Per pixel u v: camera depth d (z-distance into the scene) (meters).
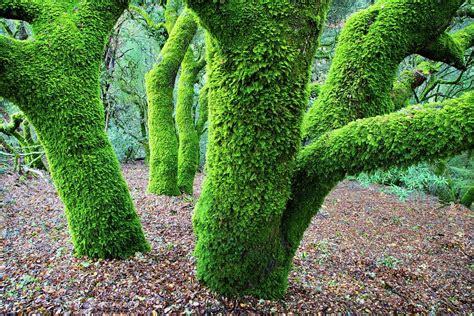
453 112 2.21
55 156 3.49
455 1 2.94
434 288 4.75
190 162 9.39
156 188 8.67
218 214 2.90
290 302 3.18
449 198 10.74
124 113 17.64
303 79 2.68
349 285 4.28
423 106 2.44
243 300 3.02
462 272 5.61
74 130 3.39
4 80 3.06
